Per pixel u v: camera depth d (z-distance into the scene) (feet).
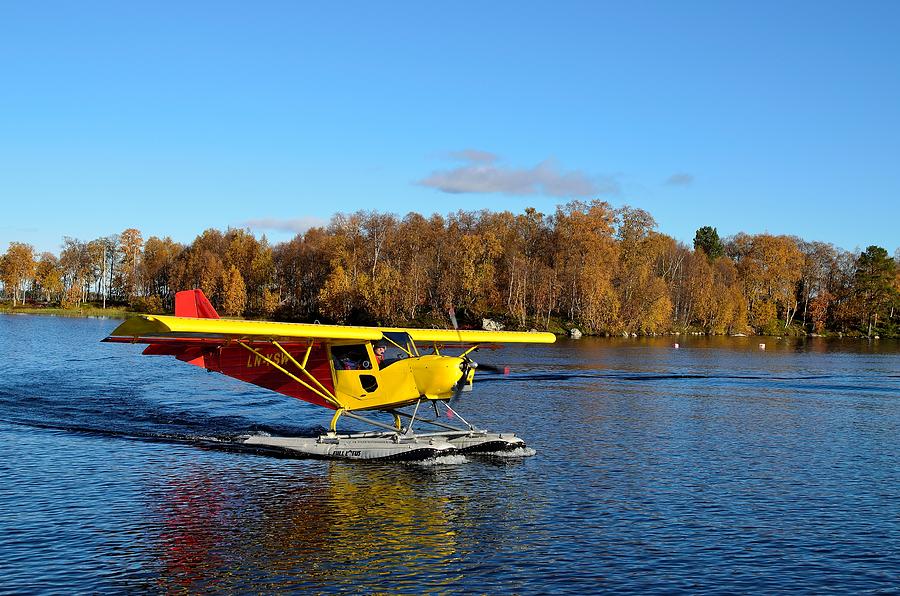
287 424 54.08
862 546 27.96
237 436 48.60
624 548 27.37
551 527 29.78
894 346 213.46
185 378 84.99
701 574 24.93
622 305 237.86
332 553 26.45
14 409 58.34
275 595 22.77
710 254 400.47
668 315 251.19
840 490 36.63
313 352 46.14
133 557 25.82
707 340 227.81
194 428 51.65
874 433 55.31
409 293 230.07
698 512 32.22
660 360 132.36
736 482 38.04
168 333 37.60
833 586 24.04
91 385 75.82
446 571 24.88
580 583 23.99
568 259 252.83
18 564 24.99
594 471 40.01
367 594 22.91
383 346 45.42
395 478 37.68
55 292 377.91
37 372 87.35
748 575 24.90
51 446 44.55
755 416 63.98
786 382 96.43
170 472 38.45
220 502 32.81
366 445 42.60
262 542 27.55
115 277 393.29
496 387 84.58
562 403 70.38
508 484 36.76
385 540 27.91
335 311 233.55
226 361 49.01
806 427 57.98
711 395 79.92
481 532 29.01
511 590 23.34
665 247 293.84
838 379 101.60
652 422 59.06
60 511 31.04
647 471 40.29
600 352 154.40
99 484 35.63
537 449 46.32
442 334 46.42
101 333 175.22
